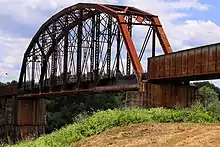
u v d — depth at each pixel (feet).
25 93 327.06
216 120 85.71
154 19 182.29
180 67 138.72
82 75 222.48
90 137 79.82
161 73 147.23
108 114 90.17
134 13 181.78
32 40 302.66
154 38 180.24
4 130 363.35
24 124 343.05
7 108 362.53
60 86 257.55
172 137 66.18
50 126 373.20
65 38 248.73
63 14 247.50
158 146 61.62
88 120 90.33
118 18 177.58
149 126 77.71
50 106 423.23
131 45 167.32
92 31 217.97
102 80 202.90
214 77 134.31
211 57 126.00
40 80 292.40
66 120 382.01
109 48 205.26
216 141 59.21
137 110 95.50
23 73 332.39
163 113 87.45
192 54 134.10
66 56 247.29
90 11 222.28
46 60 290.76
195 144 59.11
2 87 377.50
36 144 87.81
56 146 81.41
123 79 177.88
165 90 151.84
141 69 159.12
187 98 153.38
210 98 162.20
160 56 149.07
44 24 276.82
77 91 220.64
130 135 73.26
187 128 72.18
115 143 69.36
